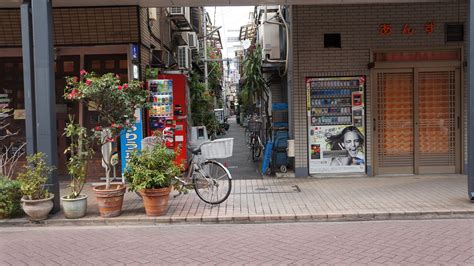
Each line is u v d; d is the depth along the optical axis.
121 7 9.94
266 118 13.01
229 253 5.44
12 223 7.05
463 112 10.29
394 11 10.13
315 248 5.56
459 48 10.21
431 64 10.24
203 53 27.11
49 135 7.35
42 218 7.07
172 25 15.94
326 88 10.28
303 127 10.30
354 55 10.18
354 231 6.36
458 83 10.32
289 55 11.14
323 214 7.13
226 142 7.99
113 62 10.47
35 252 5.62
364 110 10.28
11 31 10.26
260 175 11.10
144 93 7.67
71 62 10.52
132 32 10.12
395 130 10.40
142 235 6.39
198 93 18.53
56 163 7.55
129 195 8.92
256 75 12.88
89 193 9.20
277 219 7.10
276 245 5.74
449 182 9.45
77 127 7.50
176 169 7.49
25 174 7.16
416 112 10.32
